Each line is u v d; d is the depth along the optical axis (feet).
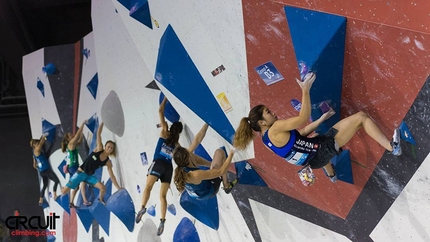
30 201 34.12
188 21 13.12
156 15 14.52
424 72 8.41
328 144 9.88
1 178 34.40
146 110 20.04
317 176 12.01
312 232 13.65
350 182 11.33
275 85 11.35
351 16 8.90
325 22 9.31
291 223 14.30
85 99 25.76
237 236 16.74
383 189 10.73
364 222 11.80
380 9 8.38
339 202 12.12
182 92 14.75
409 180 9.95
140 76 19.81
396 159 9.92
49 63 27.48
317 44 9.53
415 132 9.20
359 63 9.36
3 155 34.58
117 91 21.75
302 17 9.70
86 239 27.45
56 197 29.55
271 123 10.32
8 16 27.71
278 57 10.77
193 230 18.85
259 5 10.52
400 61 8.64
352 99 10.02
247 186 15.42
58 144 28.63
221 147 15.55
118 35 20.42
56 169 29.30
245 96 12.59
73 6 31.24
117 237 24.32
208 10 12.21
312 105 10.65
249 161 14.25
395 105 9.30
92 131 25.34
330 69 9.74
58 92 27.58
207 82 13.69
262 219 15.37
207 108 14.29
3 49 30.50
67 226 29.53
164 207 16.70
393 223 10.93
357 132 10.25
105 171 25.02
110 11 20.54
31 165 34.50
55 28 32.60
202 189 14.62
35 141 29.40
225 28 11.91
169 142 16.84
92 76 24.70
